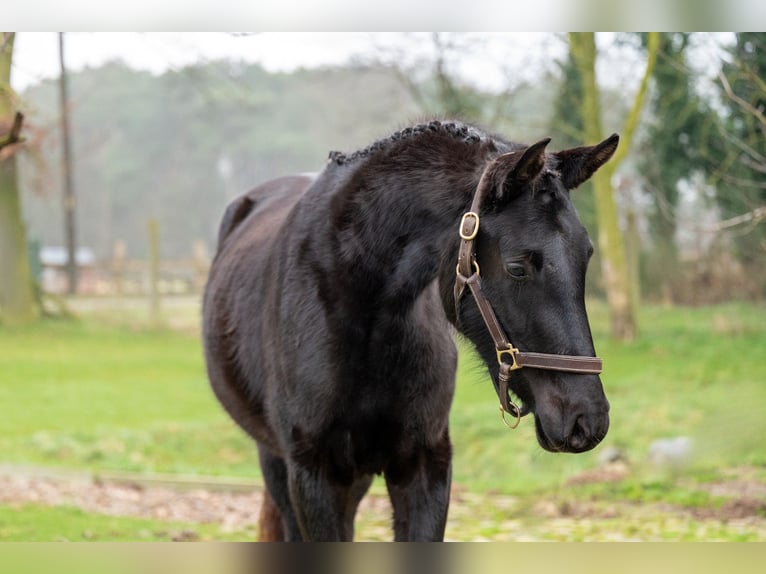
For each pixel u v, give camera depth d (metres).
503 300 2.89
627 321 13.42
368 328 3.30
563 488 7.83
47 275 22.70
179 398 11.65
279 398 3.51
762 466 7.84
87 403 11.29
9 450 9.42
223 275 4.51
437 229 3.20
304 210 3.60
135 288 21.38
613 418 9.50
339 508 3.51
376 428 3.41
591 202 16.02
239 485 8.38
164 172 44.84
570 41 12.91
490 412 9.79
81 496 8.02
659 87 14.80
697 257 16.38
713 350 12.22
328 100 38.62
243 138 44.31
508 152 3.09
